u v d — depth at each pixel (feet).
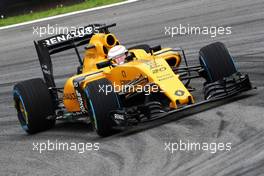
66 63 156.56
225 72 91.97
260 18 154.61
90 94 86.84
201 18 170.50
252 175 63.82
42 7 234.17
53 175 76.95
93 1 225.76
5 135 103.91
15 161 86.79
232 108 87.40
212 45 93.76
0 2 233.55
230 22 158.61
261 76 105.91
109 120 87.20
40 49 105.40
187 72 98.32
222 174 65.77
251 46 132.05
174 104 84.02
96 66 97.04
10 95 136.46
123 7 207.21
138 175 70.13
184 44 149.59
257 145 71.56
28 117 100.07
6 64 171.73
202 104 84.84
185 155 73.26
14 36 202.28
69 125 104.06
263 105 86.12
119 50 95.61
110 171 73.61
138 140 82.84
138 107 84.74
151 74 87.45
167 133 82.74
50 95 102.27
